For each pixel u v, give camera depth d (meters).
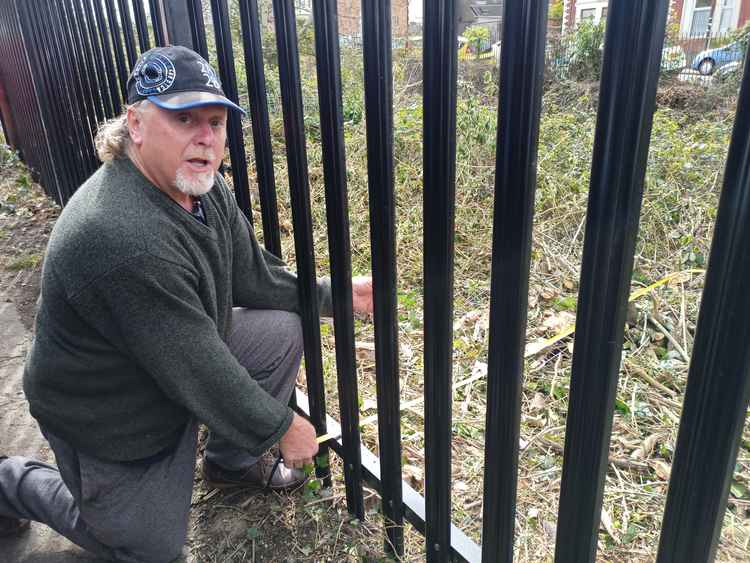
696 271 3.17
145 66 1.33
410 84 5.79
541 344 2.67
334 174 1.47
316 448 1.64
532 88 0.91
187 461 1.63
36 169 5.68
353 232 3.78
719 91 7.50
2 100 6.15
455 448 2.17
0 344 3.14
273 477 2.00
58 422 1.50
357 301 1.91
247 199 2.00
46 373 1.46
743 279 0.75
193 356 1.36
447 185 1.14
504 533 1.31
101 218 1.28
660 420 2.28
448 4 1.01
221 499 2.03
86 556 1.83
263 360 1.82
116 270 1.27
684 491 0.91
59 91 3.92
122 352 1.41
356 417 1.77
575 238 3.55
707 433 0.85
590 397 1.00
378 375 1.56
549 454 2.12
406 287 3.31
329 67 1.36
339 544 1.84
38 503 1.69
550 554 1.75
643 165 0.84
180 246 1.36
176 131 1.33
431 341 1.31
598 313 0.94
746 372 0.78
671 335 2.74
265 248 1.95
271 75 5.54
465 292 3.23
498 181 1.01
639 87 0.80
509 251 1.04
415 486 2.03
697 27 14.20
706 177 4.11
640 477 2.03
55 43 3.68
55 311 1.38
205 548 1.85
